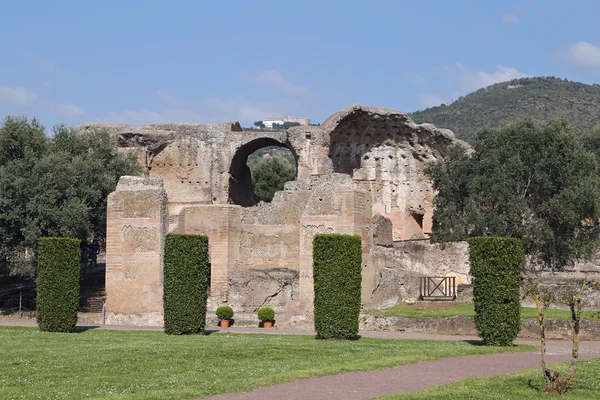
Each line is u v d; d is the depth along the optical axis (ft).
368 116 209.26
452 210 185.16
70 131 189.37
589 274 174.91
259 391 69.51
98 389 70.03
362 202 142.10
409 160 217.36
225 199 214.90
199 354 90.74
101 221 177.06
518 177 178.40
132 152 204.74
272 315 138.62
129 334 118.93
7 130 167.63
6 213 158.51
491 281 103.81
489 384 71.56
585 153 183.11
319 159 206.18
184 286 119.44
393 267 156.04
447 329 122.21
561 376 73.51
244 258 155.53
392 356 90.38
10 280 205.16
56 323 122.42
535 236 174.40
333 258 112.98
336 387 71.20
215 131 217.15
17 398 66.03
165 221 142.20
